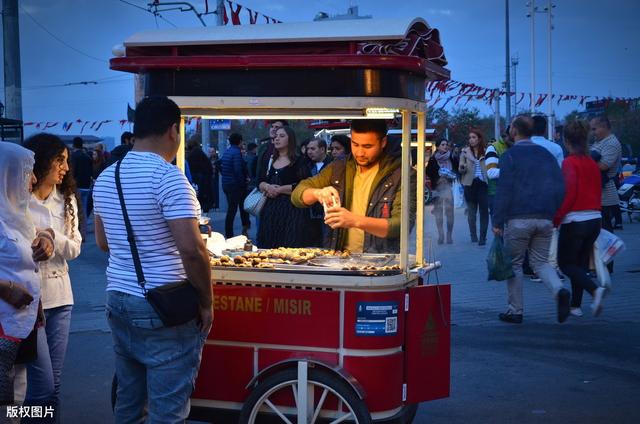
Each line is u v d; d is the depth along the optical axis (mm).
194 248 3311
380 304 3873
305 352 3938
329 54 3768
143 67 3951
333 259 4402
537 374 5945
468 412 5156
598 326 7375
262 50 3900
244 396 4047
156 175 3363
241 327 4020
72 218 4336
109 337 7113
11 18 16375
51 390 4008
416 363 4094
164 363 3404
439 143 13344
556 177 7012
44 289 4137
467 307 8227
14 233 3574
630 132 34844
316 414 3898
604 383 5730
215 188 21219
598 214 7172
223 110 4141
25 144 4168
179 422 3471
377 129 4465
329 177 4824
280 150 6695
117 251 3451
